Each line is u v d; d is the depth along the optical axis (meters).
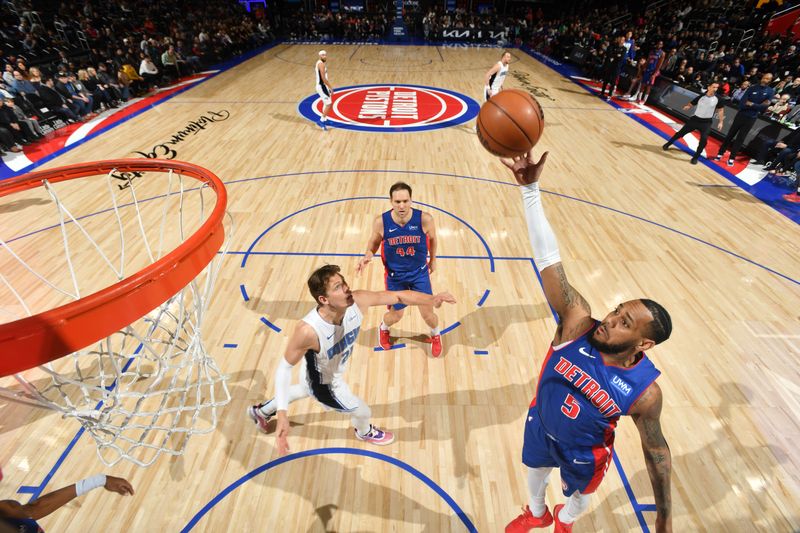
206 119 9.42
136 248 5.01
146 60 11.34
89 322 1.55
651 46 13.98
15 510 1.78
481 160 7.66
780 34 13.15
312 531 2.54
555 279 1.80
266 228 5.48
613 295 4.46
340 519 2.60
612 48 11.60
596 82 13.43
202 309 2.50
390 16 22.42
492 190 6.59
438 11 23.31
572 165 7.53
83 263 4.74
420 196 6.36
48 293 4.29
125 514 2.59
